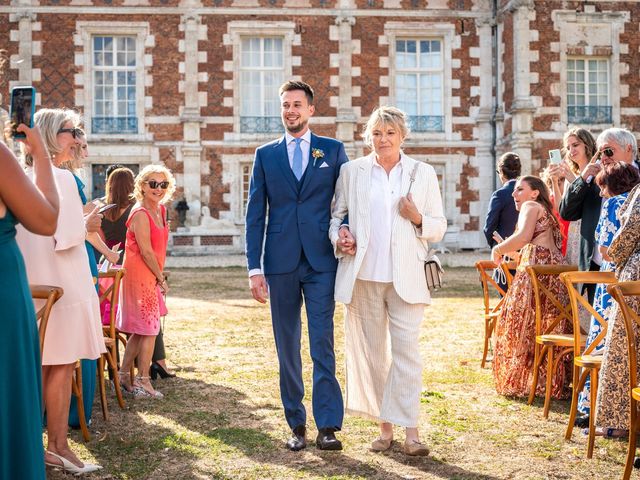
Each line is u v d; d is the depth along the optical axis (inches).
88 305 169.9
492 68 914.1
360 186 178.5
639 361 166.4
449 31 909.8
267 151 186.2
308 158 184.5
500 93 901.2
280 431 192.4
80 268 170.4
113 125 888.3
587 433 191.2
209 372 262.5
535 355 220.1
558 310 228.1
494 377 237.1
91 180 892.0
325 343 179.3
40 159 115.8
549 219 234.1
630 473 151.7
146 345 230.8
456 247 909.2
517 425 198.5
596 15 863.1
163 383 247.0
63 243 163.9
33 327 110.8
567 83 869.8
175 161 895.1
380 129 176.6
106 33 884.0
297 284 182.2
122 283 232.7
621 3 864.3
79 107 879.1
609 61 871.7
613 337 167.8
